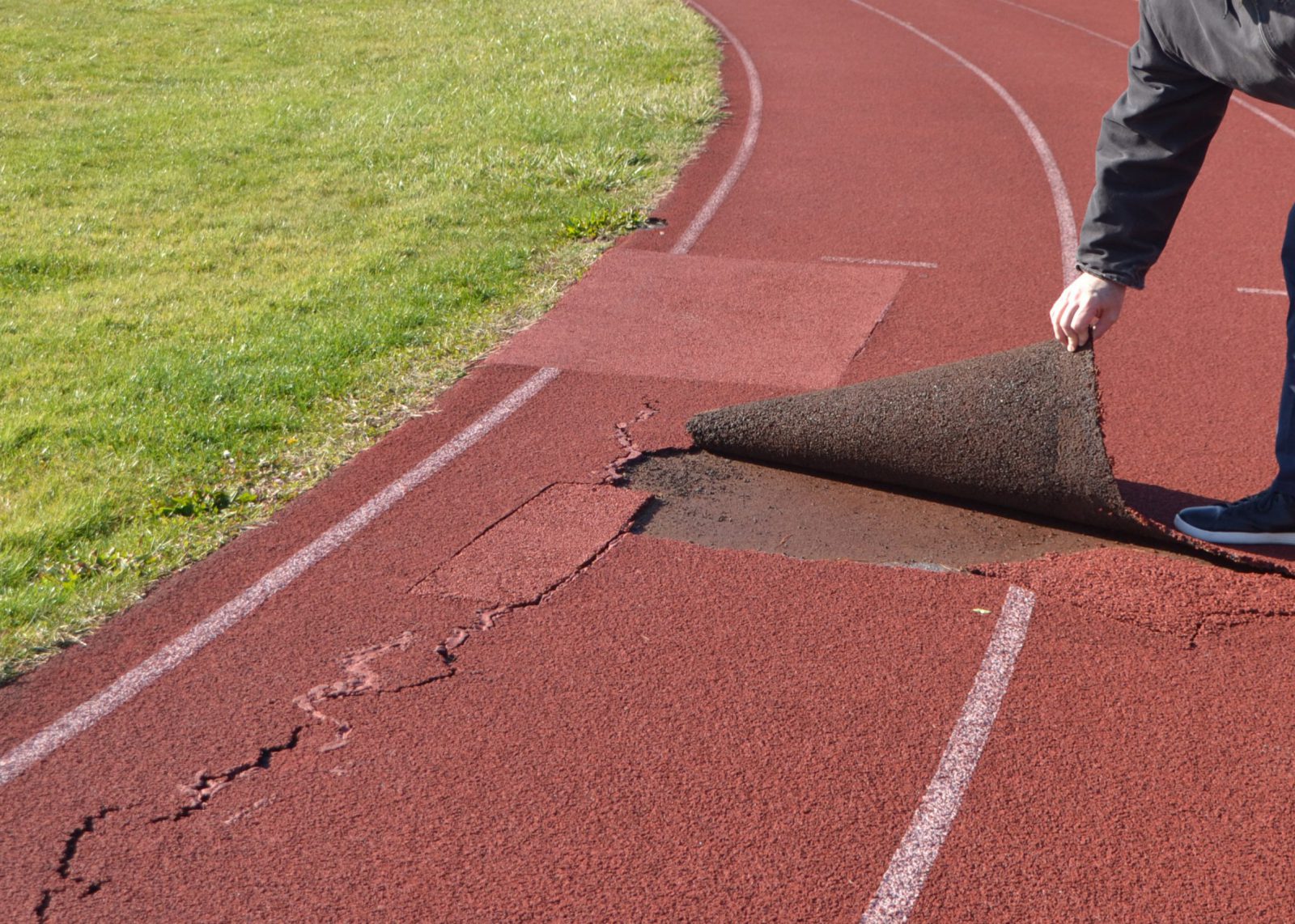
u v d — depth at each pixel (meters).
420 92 12.62
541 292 7.32
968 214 8.84
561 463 5.22
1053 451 4.46
